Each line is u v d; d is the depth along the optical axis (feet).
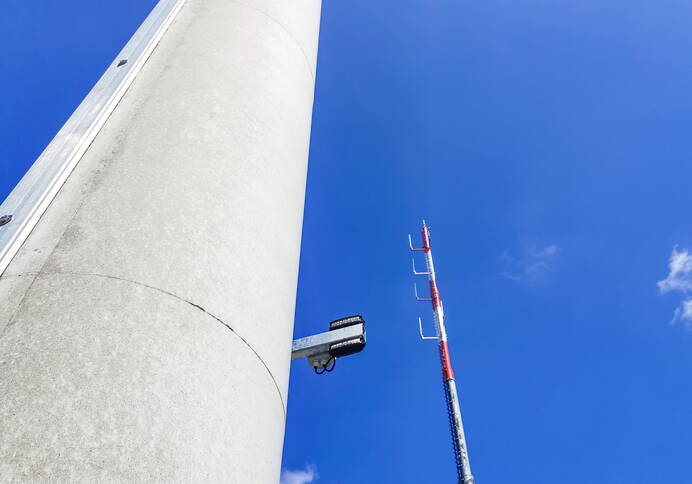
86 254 8.46
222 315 8.83
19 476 5.99
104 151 10.59
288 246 11.80
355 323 23.68
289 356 10.97
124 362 7.31
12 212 9.33
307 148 15.56
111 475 6.34
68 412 6.59
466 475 50.39
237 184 10.95
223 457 7.57
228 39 14.62
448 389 57.26
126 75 12.53
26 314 7.52
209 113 12.00
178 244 9.14
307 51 17.74
